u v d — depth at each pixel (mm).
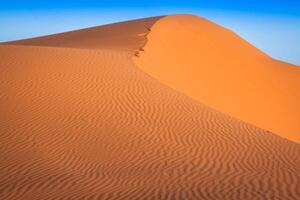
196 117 13961
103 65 19047
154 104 14836
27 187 9070
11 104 14414
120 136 12203
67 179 9516
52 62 18812
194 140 12039
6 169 10117
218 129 13016
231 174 9680
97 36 40844
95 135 12266
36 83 16250
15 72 17281
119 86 16438
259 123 25094
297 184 9031
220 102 25266
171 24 40156
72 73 17531
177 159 10711
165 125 13102
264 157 10891
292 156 11031
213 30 43406
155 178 9500
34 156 10922
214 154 11047
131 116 13688
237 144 11852
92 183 9266
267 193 8500
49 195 8609
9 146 11523
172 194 8516
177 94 16312
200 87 26047
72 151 11250
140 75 18266
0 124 12898
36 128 12672
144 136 12234
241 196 8336
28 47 22109
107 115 13695
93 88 16047
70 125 12914
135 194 8562
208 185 9016
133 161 10617
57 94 15344
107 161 10625
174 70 26281
